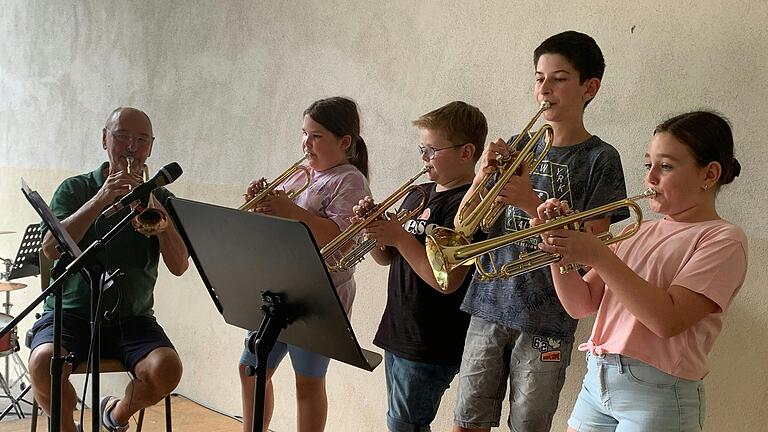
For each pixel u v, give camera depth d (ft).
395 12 10.46
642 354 5.96
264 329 6.05
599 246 5.80
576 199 6.98
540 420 7.21
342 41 11.16
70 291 9.77
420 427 7.93
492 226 7.58
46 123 17.70
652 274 6.07
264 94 12.41
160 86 14.53
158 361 9.38
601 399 6.20
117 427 9.73
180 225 6.46
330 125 9.06
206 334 13.56
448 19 9.82
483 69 9.45
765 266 7.29
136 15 15.07
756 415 7.38
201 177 13.65
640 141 8.09
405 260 8.13
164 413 13.14
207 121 13.52
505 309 7.27
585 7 8.50
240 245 6.00
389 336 8.11
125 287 9.84
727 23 7.47
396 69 10.45
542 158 6.88
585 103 7.22
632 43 8.14
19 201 18.57
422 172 8.05
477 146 8.14
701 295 5.76
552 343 7.14
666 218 6.34
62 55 17.17
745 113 7.36
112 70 15.72
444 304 7.89
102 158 16.03
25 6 18.43
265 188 8.98
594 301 6.50
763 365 7.32
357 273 11.08
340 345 5.94
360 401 11.02
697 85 7.68
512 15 9.15
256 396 6.07
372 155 10.78
